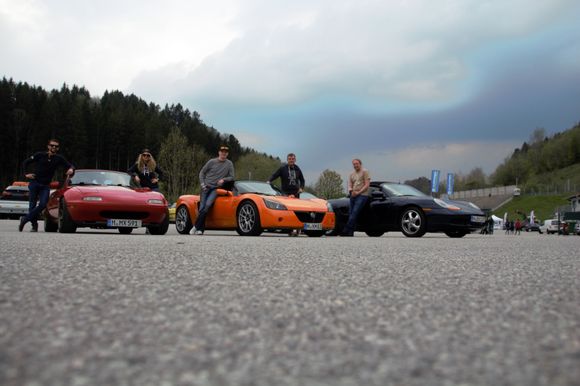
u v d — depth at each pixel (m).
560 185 123.06
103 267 3.46
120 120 93.06
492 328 1.84
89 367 1.30
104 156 92.00
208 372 1.28
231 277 3.12
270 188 10.72
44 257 4.01
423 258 4.66
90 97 129.88
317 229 9.91
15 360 1.34
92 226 9.02
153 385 1.16
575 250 6.16
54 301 2.22
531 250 6.07
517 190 120.75
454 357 1.45
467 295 2.56
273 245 6.18
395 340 1.65
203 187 10.41
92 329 1.73
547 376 1.27
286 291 2.62
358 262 4.18
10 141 81.94
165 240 6.66
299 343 1.60
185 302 2.28
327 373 1.29
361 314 2.07
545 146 161.50
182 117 138.50
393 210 11.34
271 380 1.22
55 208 9.66
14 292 2.41
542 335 1.73
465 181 169.62
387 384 1.20
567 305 2.31
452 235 12.47
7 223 16.16
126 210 9.03
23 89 92.38
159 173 10.90
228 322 1.89
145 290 2.57
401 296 2.51
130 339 1.61
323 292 2.61
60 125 84.00
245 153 133.00
